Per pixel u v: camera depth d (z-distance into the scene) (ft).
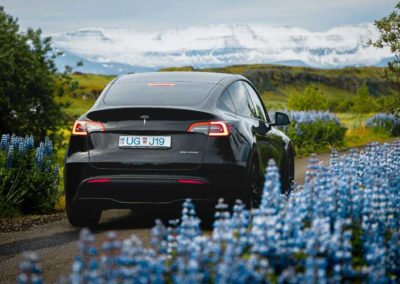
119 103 29.32
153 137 28.02
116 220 33.83
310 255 13.30
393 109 43.27
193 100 29.01
